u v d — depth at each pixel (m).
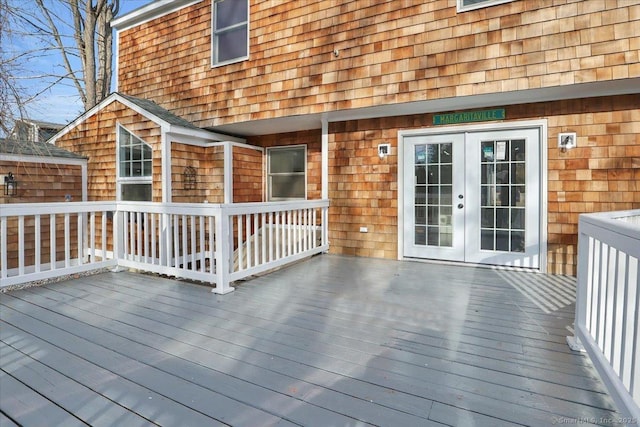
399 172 5.84
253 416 1.81
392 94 5.13
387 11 5.16
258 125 6.71
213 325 3.02
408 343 2.65
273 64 6.09
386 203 5.97
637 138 4.40
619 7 3.94
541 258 4.89
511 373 2.21
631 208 4.42
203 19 6.86
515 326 2.98
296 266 5.37
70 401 1.95
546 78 4.27
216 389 2.05
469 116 5.30
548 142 4.83
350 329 2.92
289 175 7.37
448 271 5.03
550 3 4.23
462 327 2.96
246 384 2.10
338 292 3.99
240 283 4.38
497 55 4.50
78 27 10.55
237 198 6.95
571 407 1.87
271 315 3.25
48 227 6.74
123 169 6.85
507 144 5.11
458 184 5.43
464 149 5.38
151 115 6.34
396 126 5.85
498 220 5.18
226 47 6.68
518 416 1.80
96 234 7.29
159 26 7.47
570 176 4.72
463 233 5.40
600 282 2.17
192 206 4.20
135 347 2.60
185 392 2.03
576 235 4.69
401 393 2.01
